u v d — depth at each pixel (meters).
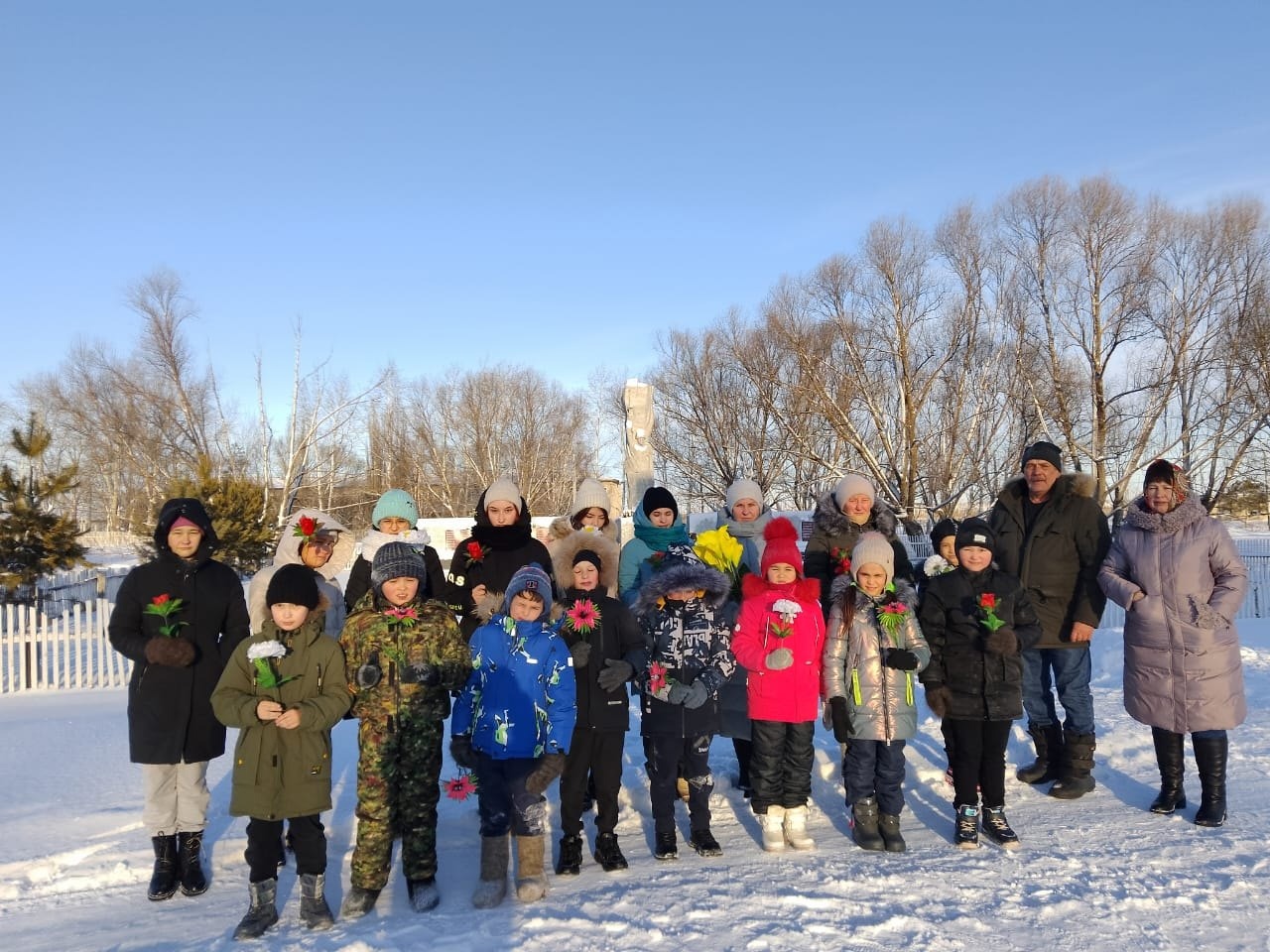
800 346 32.94
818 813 5.52
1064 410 30.36
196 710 4.43
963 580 4.97
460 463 48.72
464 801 5.75
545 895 4.17
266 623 4.16
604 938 3.62
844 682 4.87
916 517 30.91
